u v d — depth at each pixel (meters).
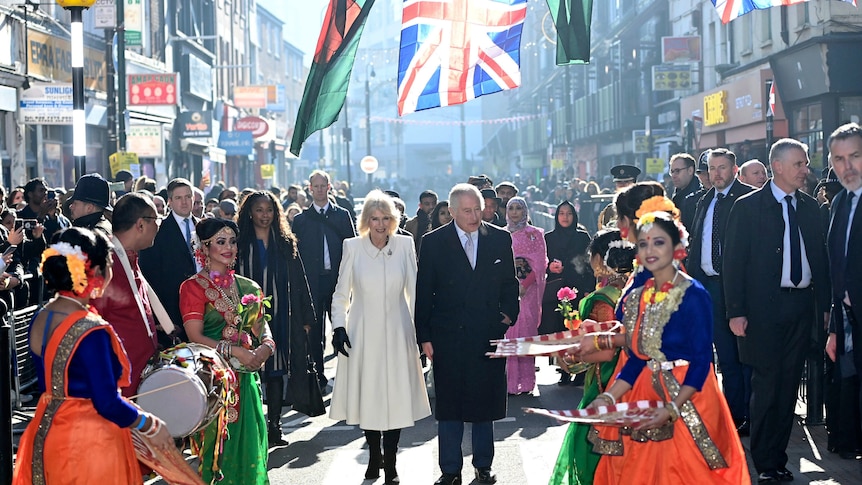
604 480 5.66
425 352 7.65
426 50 9.52
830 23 24.34
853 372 7.72
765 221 7.34
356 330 7.85
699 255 9.02
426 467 8.34
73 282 4.76
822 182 10.83
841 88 24.28
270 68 69.38
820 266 7.36
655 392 5.37
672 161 11.38
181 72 39.47
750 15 30.39
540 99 75.88
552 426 9.74
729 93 30.64
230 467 6.43
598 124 52.28
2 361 6.70
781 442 7.36
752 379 7.46
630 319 5.47
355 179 118.31
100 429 4.82
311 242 11.94
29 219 12.78
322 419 10.44
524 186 64.00
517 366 11.29
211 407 6.02
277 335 8.91
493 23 9.47
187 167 40.66
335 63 8.71
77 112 12.33
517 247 11.57
